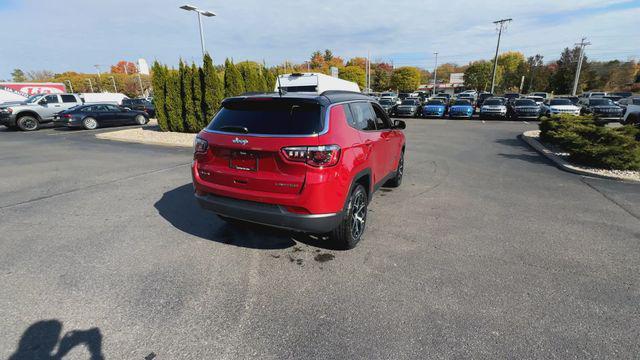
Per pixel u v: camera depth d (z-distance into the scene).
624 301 2.78
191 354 2.22
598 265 3.36
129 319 2.55
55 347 2.26
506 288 2.96
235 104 3.55
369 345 2.29
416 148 10.67
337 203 3.15
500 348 2.27
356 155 3.46
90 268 3.28
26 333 2.38
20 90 31.42
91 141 12.75
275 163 3.06
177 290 2.93
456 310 2.66
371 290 2.93
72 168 7.80
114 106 18.75
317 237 4.01
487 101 22.77
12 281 3.04
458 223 4.45
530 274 3.20
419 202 5.31
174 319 2.55
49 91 32.88
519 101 21.59
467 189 6.04
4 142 12.68
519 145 11.27
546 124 10.73
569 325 2.49
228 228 4.26
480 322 2.52
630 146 7.14
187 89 13.37
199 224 4.39
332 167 3.05
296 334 2.40
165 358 2.18
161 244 3.81
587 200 5.41
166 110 14.41
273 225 3.17
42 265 3.32
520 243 3.86
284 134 3.05
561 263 3.40
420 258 3.50
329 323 2.52
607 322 2.53
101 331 2.42
